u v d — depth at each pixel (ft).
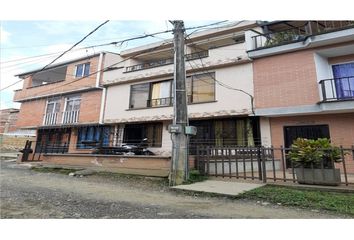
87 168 37.11
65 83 62.44
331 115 33.63
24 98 70.85
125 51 61.46
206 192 20.15
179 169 24.98
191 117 43.24
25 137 90.79
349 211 14.64
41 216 13.79
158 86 50.34
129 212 14.78
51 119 64.44
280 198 17.76
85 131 58.85
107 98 55.83
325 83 35.06
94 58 58.54
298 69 35.60
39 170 39.27
